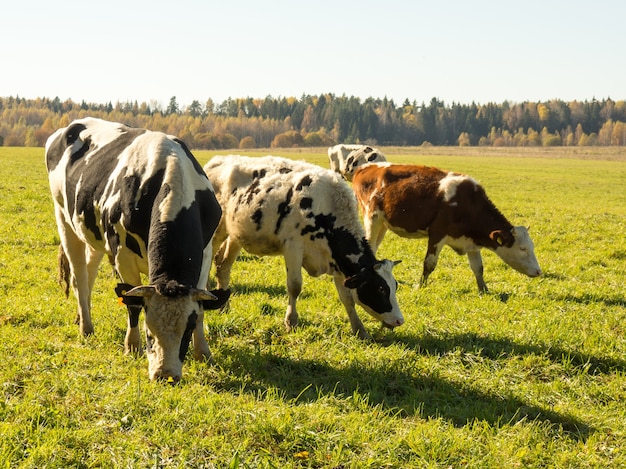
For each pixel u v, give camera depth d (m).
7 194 24.03
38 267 12.61
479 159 92.19
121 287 6.48
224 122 190.75
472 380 7.42
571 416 6.54
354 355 7.93
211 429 5.76
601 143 196.00
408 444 5.73
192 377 7.09
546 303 11.12
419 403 6.71
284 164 9.59
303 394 6.87
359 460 5.44
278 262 14.03
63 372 6.96
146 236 7.21
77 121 9.34
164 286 6.34
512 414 6.64
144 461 5.20
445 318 9.83
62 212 8.97
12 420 5.86
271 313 9.94
